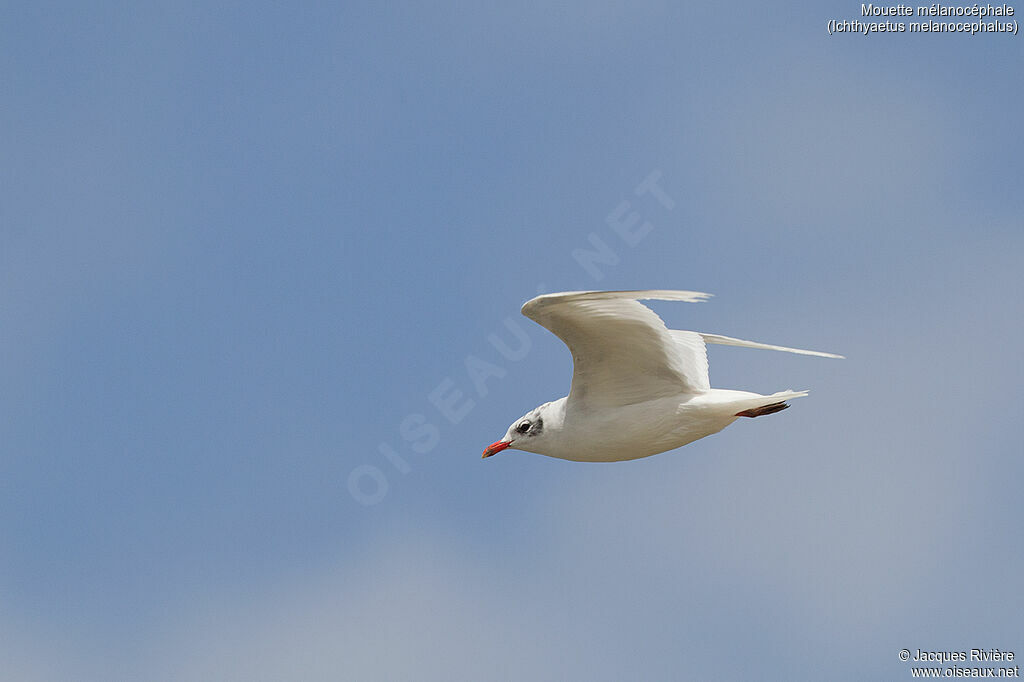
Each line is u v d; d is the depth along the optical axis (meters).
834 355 15.73
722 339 16.39
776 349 16.05
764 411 14.85
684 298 12.17
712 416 14.52
